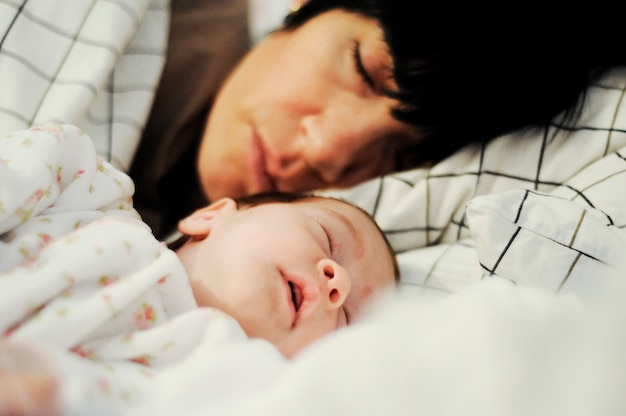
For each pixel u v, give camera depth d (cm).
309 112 98
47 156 62
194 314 57
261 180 100
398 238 97
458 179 96
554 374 33
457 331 36
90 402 42
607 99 95
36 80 84
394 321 39
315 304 66
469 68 91
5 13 84
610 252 67
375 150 99
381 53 94
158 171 102
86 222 65
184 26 110
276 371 52
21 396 39
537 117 95
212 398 48
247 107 100
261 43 110
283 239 71
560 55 93
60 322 49
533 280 68
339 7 102
